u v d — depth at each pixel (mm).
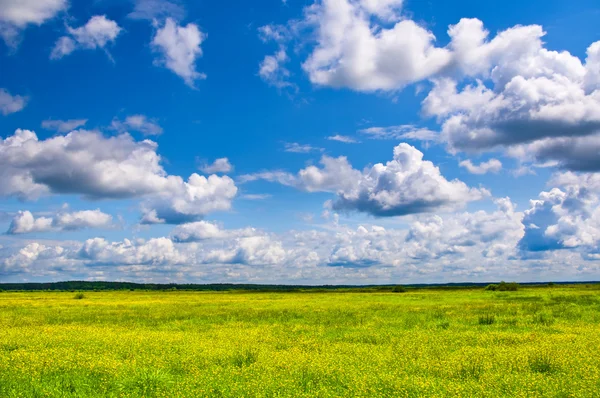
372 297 73500
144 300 71500
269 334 23500
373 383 11688
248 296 90125
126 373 13039
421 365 14047
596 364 13516
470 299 58969
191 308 48031
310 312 39781
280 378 12320
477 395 10648
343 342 20297
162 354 16250
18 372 13188
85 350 17344
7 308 49844
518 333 22703
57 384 11891
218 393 11109
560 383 11508
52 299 76875
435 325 27219
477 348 17203
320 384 11734
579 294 62438
